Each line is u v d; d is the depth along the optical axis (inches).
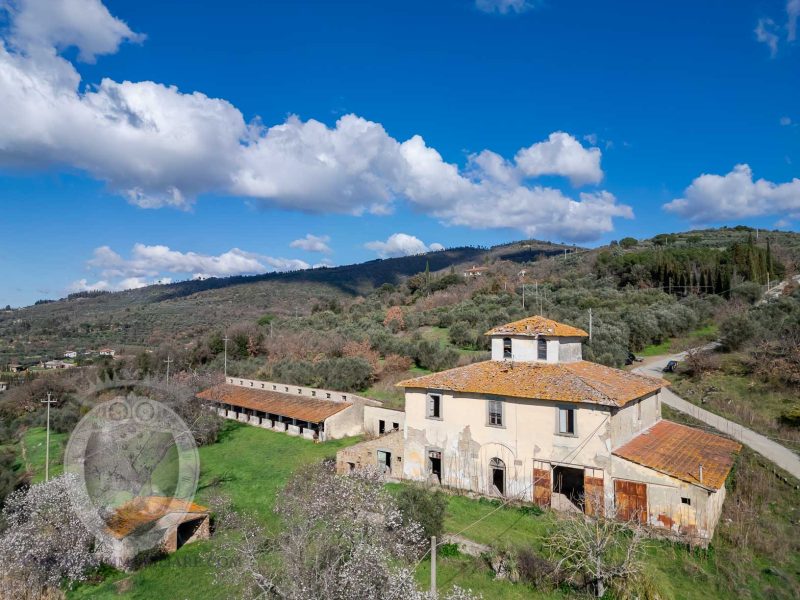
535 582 761.6
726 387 1642.5
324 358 2500.0
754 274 2992.1
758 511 999.0
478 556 834.2
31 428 2078.0
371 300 4601.4
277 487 1243.8
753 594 752.3
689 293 3036.4
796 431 1301.7
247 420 1952.5
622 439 1031.6
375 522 789.9
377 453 1262.3
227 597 768.3
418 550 827.4
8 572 812.0
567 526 836.6
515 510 1011.9
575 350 1251.8
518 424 1063.0
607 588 735.7
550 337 1182.9
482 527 927.0
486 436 1099.3
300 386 1999.3
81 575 847.1
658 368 2027.6
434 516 856.9
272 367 2468.0
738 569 809.5
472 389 1108.5
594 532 850.1
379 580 622.2
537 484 1028.5
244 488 1258.0
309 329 3341.5
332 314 3833.7
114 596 810.8
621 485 948.6
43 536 844.0
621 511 941.2
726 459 1017.5
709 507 874.8
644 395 1150.3
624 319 2465.6
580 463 991.0
